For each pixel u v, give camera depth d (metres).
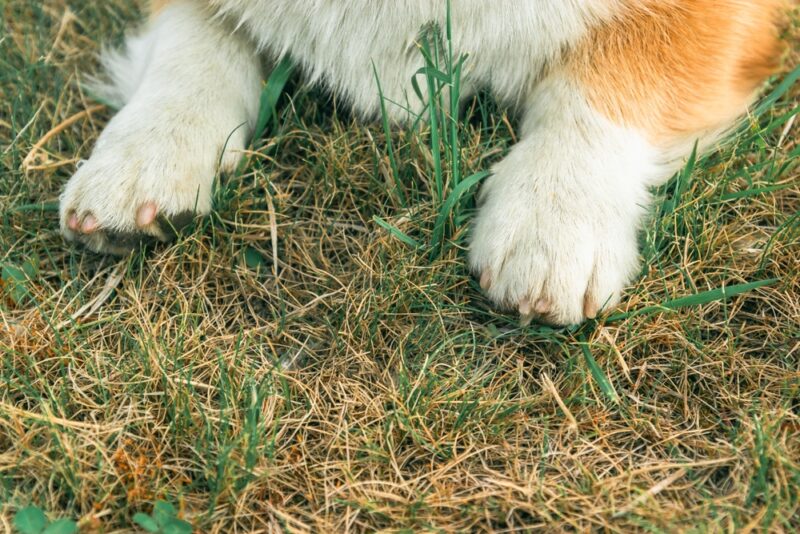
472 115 0.65
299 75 0.66
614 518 0.53
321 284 0.61
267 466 0.55
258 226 0.62
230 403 0.56
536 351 0.59
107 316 0.60
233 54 0.65
